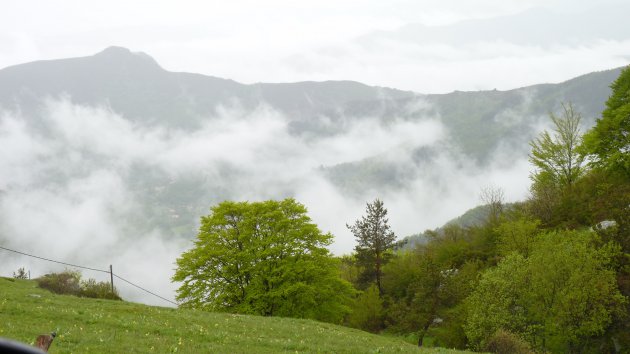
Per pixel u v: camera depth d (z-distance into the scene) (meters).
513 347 42.31
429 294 62.41
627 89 66.31
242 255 57.75
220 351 24.52
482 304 49.56
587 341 49.06
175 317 36.78
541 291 47.12
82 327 27.00
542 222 70.38
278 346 28.80
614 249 49.06
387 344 36.78
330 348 30.06
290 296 58.12
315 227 63.03
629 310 48.22
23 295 40.34
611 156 62.62
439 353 33.62
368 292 76.56
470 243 79.38
